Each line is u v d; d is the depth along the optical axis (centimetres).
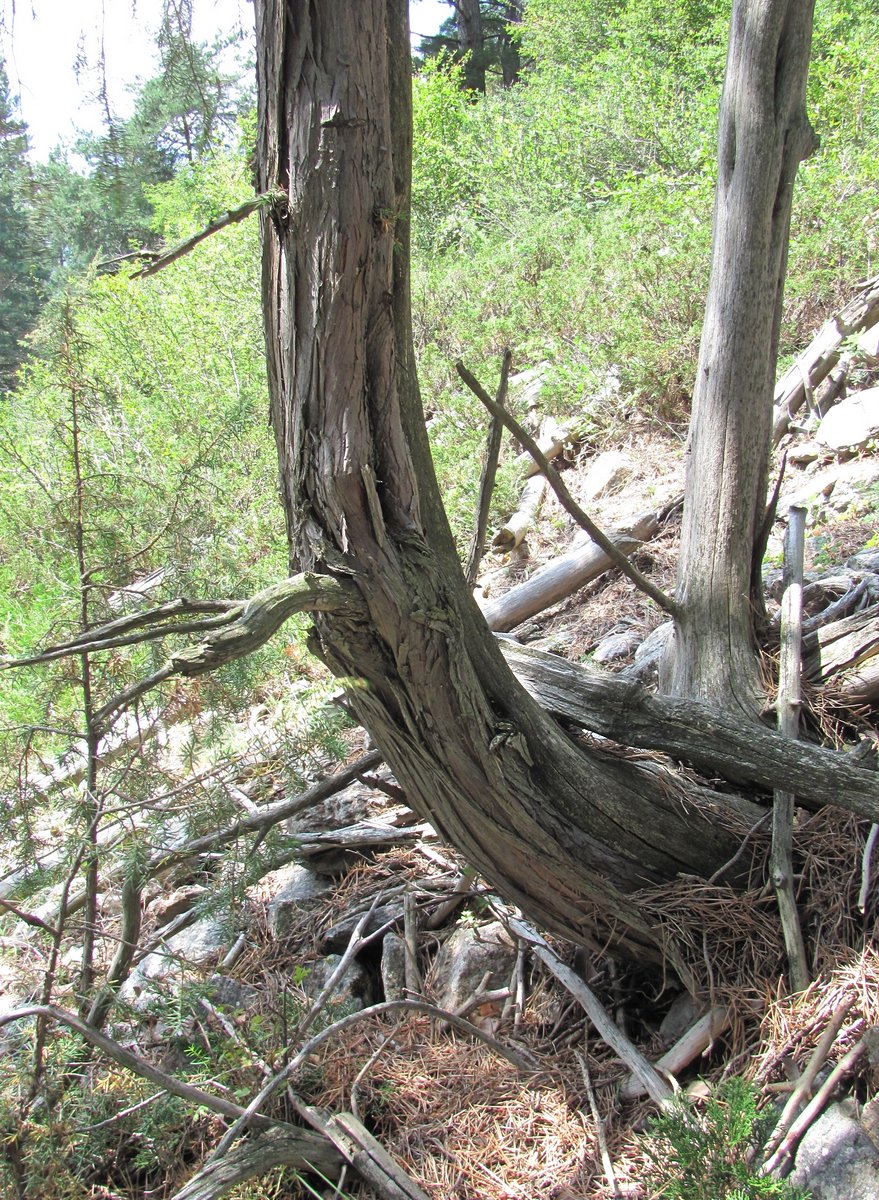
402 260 232
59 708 311
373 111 211
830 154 724
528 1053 304
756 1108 230
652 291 662
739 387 343
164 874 389
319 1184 272
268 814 324
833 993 259
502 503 571
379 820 396
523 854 283
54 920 308
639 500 552
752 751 288
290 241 220
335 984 308
